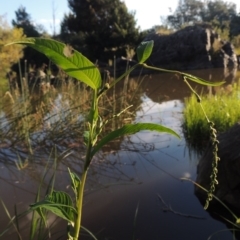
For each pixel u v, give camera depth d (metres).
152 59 18.73
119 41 20.53
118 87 9.68
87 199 2.70
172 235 2.17
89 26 21.36
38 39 0.86
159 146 4.10
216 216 2.40
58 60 0.89
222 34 25.12
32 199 2.72
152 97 8.31
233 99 5.02
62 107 4.61
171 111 6.16
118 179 3.11
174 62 18.45
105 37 20.66
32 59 16.08
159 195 2.74
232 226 2.27
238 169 2.45
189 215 2.41
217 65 18.23
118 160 3.65
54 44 0.87
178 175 3.15
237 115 4.23
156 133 4.69
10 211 2.52
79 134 4.25
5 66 11.42
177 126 5.02
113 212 2.47
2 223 2.34
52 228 2.22
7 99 5.52
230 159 2.52
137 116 5.47
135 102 6.16
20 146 4.04
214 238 2.12
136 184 2.97
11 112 4.48
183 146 4.05
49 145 4.11
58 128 4.33
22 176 3.23
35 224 1.81
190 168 3.31
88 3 21.27
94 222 2.35
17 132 4.23
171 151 3.89
